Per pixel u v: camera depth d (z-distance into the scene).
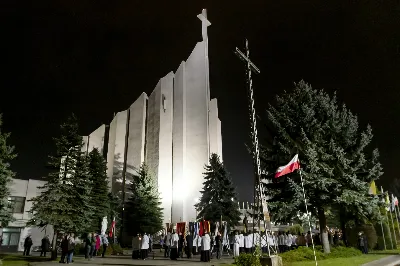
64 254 20.83
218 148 67.94
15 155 28.14
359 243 25.16
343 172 21.17
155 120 69.00
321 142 22.28
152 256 26.41
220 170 44.09
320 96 23.94
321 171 21.03
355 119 23.52
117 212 50.81
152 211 50.28
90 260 22.64
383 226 30.55
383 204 22.89
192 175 63.16
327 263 16.08
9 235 44.16
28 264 20.27
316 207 21.66
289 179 20.80
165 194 62.72
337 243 26.09
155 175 63.44
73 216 26.56
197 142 65.06
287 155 22.56
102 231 32.56
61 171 27.53
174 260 21.58
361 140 22.41
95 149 43.69
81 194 27.89
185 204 61.16
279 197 22.69
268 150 23.56
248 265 13.66
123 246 49.06
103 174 43.25
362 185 20.97
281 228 41.59
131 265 17.97
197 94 68.38
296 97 24.44
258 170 15.31
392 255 22.22
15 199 45.81
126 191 66.06
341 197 20.34
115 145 72.44
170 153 65.81
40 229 46.34
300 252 18.53
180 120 67.25
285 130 23.14
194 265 17.34
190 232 27.31
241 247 23.56
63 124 28.22
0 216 27.81
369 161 23.03
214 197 42.41
